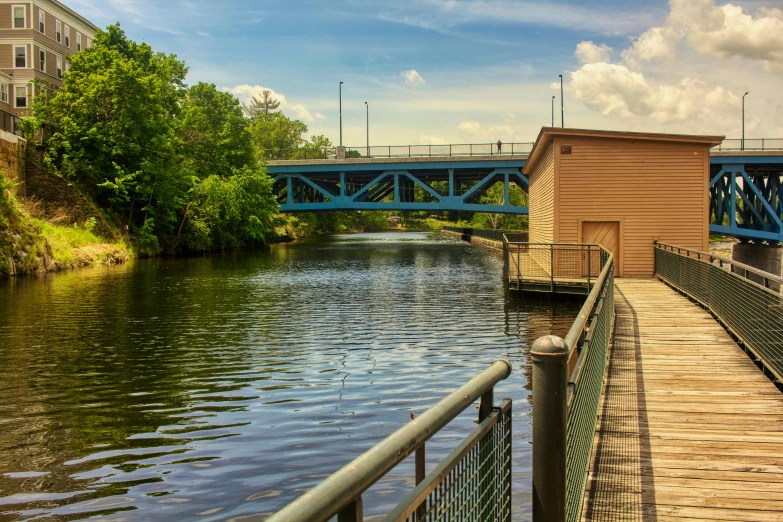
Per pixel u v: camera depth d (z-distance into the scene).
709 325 14.23
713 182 48.72
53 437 8.63
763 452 6.63
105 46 47.72
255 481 7.19
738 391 9.02
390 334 16.09
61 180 41.00
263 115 126.62
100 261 36.94
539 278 22.94
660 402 8.48
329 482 1.62
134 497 6.80
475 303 21.78
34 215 38.69
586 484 5.74
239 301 22.09
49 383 11.37
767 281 10.45
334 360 13.17
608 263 13.09
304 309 20.36
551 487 3.32
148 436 8.65
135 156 44.66
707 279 16.25
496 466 3.16
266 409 9.85
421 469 2.34
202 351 14.02
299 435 8.65
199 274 31.81
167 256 45.34
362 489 1.73
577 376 4.68
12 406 10.02
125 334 15.96
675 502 5.43
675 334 13.22
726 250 66.06
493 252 51.09
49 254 32.88
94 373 12.06
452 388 11.04
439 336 15.83
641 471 6.12
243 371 12.24
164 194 45.47
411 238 83.12
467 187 93.81
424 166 59.28
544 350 3.30
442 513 2.46
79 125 42.78
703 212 25.17
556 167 25.58
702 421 7.67
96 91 42.25
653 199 25.28
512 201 92.75
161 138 44.91
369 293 24.45
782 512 5.25
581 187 25.50
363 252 51.34
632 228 25.38
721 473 6.08
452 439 8.36
